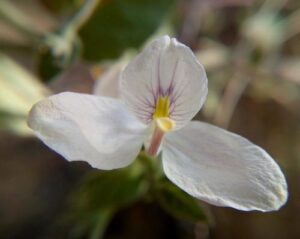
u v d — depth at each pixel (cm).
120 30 5
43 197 6
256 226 7
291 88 7
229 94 6
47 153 7
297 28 7
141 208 6
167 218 6
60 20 6
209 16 7
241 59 6
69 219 6
